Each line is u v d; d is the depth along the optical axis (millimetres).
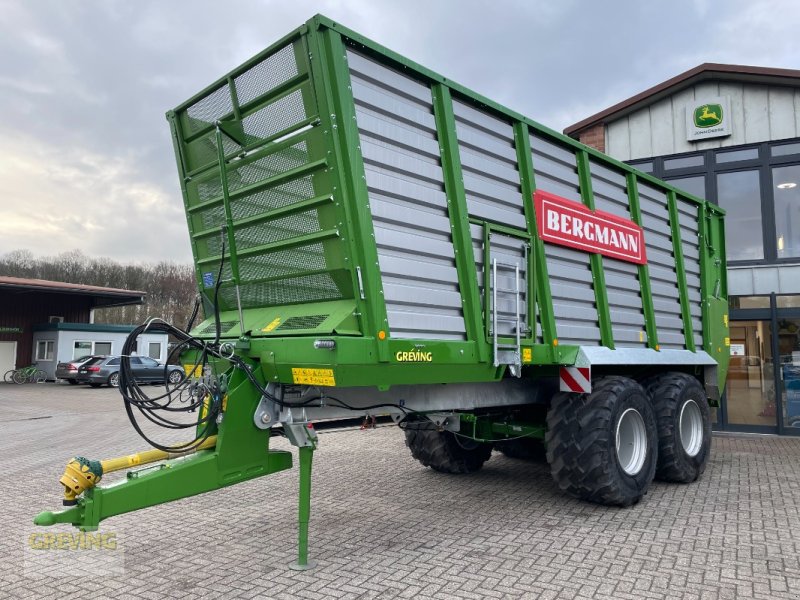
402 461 7730
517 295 4770
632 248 6336
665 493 6098
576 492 5324
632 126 11172
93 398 19375
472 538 4613
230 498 5879
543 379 5867
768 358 10102
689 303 7383
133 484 3428
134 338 3746
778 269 10062
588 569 3953
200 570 3951
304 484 4043
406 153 4121
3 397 19719
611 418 5266
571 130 11555
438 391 4785
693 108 10711
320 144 3773
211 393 3852
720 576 3838
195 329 5039
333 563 4066
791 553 4266
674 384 6582
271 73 4016
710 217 8195
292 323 4004
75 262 67312
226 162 4496
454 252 4371
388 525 4965
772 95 10273
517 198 5031
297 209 3961
